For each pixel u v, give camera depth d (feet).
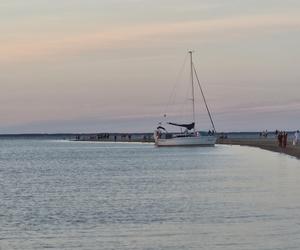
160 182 172.55
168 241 79.20
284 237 78.43
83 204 122.83
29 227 93.56
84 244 79.15
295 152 299.99
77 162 310.45
